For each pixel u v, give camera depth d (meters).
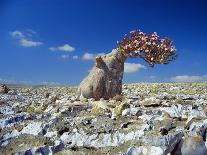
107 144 8.05
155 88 36.78
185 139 7.32
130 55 17.81
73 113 11.93
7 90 32.91
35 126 9.02
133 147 7.05
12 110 13.30
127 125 9.34
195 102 15.11
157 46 18.38
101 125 9.46
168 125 8.84
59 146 7.55
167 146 7.25
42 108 13.77
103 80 17.16
